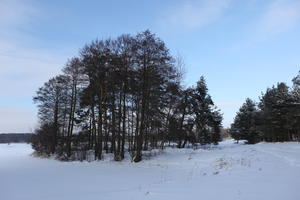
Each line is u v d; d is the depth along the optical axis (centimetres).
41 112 4803
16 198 1284
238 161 1997
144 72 2927
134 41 2973
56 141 4753
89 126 4041
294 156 2031
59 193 1364
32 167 2902
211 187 1154
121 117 3222
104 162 3008
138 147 2905
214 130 4809
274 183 1129
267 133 5494
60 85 4516
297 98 4831
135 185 1500
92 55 3212
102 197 1135
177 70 3778
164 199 1002
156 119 3334
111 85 3142
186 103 4312
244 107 7006
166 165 2477
